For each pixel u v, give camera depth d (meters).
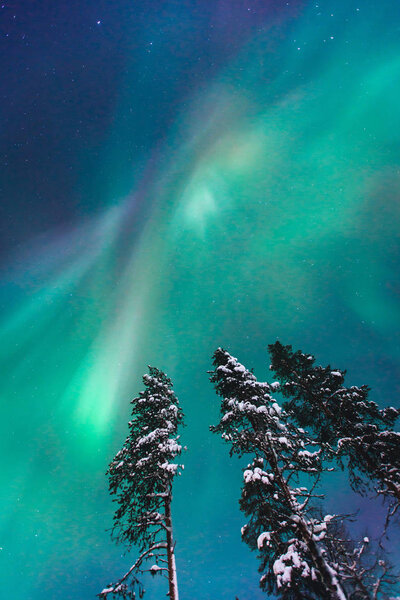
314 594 7.94
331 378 14.69
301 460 10.34
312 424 14.74
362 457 12.44
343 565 9.13
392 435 12.11
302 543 8.55
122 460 12.15
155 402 13.58
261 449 10.53
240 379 12.49
